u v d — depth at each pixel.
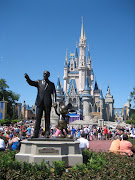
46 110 10.91
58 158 8.97
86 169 8.33
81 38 137.12
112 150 11.41
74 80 136.50
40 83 11.06
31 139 9.91
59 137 10.44
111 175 7.86
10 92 88.25
